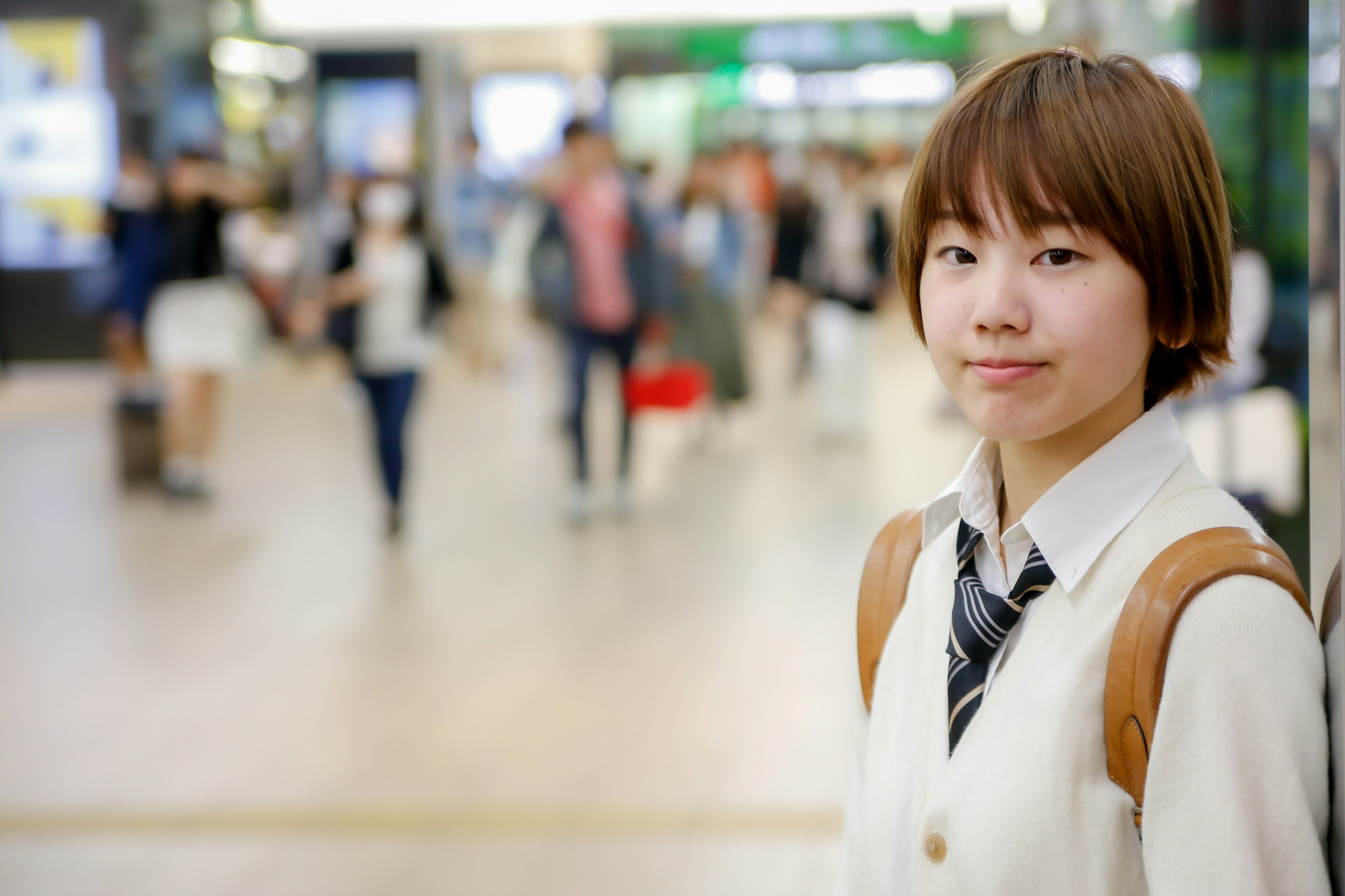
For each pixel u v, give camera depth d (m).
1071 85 0.86
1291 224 4.47
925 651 1.02
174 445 7.52
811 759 3.63
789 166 15.91
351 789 3.51
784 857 3.06
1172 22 5.04
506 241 10.64
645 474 8.00
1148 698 0.83
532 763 3.65
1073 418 0.87
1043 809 0.86
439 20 11.78
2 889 2.99
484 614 5.14
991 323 0.85
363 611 5.22
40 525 6.84
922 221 0.91
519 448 9.01
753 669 4.42
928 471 7.83
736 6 11.50
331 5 11.85
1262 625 0.82
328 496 7.51
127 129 11.81
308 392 11.68
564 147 6.96
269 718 4.05
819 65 19.03
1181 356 0.93
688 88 19.09
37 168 11.80
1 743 3.89
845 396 9.02
